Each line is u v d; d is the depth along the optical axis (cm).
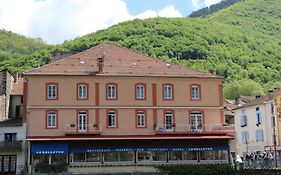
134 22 16688
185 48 15600
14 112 6850
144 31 16050
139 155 6028
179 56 15362
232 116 9650
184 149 6069
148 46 15000
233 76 15562
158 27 16275
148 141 6009
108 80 6184
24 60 11588
